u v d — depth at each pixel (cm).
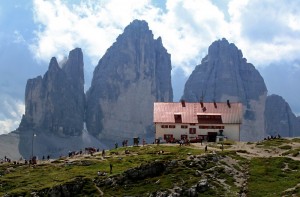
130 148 18050
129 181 12731
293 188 11488
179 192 11738
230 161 13600
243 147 16562
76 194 12638
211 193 11638
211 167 13012
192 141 19775
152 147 17588
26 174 15625
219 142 18100
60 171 15362
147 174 12850
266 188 11669
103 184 12800
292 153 14800
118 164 15000
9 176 15438
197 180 12131
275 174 12588
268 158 13862
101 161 15925
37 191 12850
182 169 12875
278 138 18138
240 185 12081
